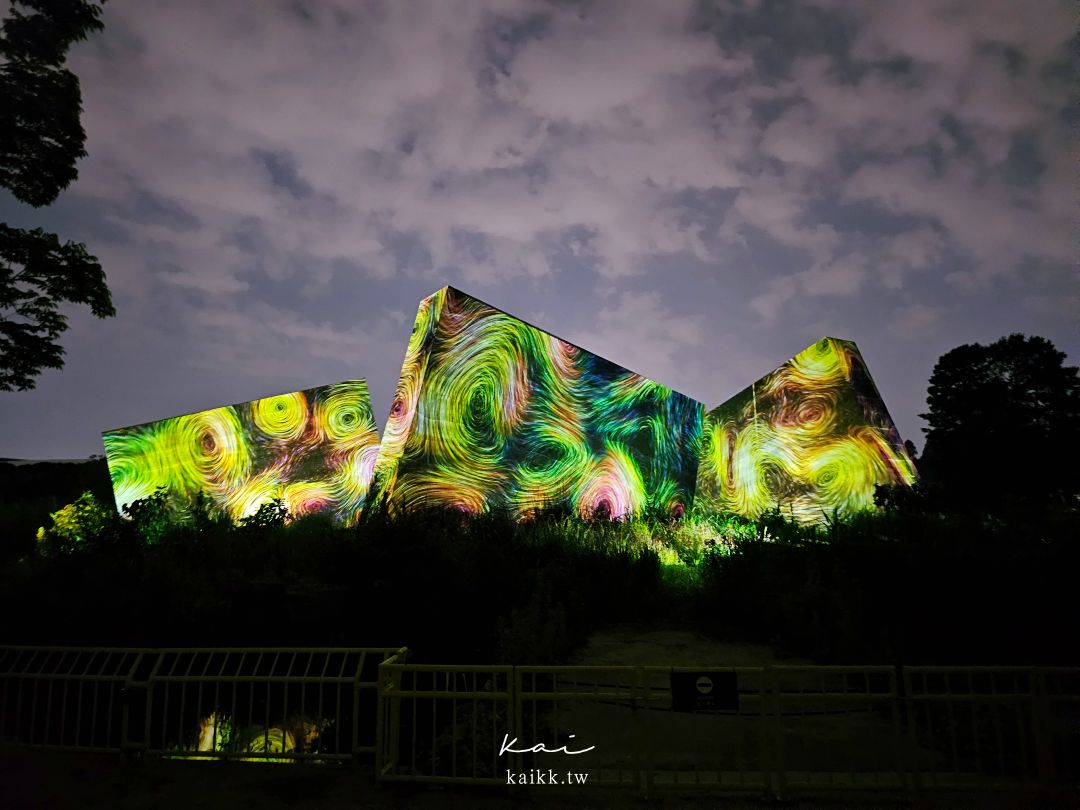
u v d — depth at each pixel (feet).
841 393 83.61
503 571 39.81
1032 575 30.86
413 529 39.27
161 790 19.33
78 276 63.21
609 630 39.81
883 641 30.17
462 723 23.82
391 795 18.80
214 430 76.95
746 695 27.61
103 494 90.94
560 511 65.31
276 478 76.23
